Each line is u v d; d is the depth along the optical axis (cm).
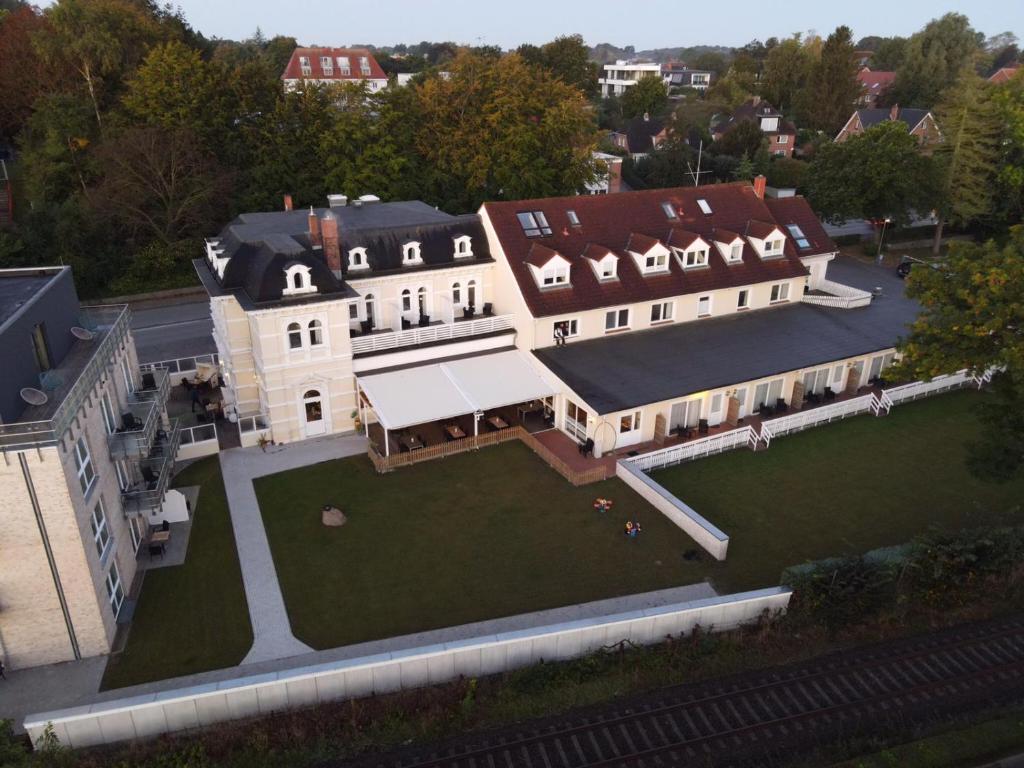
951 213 7781
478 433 4162
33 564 2427
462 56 7544
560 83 7731
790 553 3192
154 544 3105
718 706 2448
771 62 15325
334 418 4131
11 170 7881
